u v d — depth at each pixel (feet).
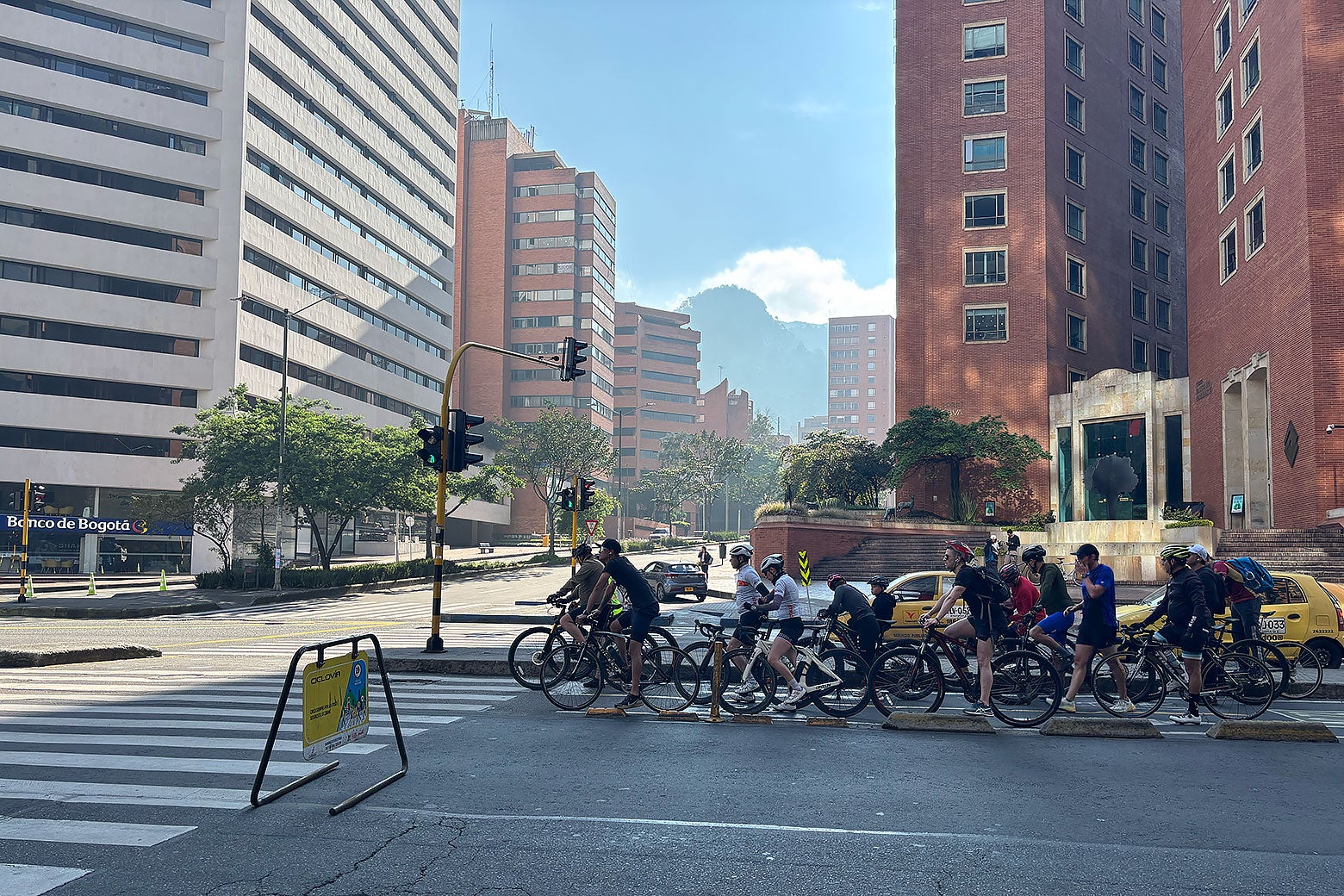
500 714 34.53
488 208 375.45
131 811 21.24
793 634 34.12
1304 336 104.99
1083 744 29.94
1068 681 36.40
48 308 167.84
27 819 20.54
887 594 39.19
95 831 19.70
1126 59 199.82
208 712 34.32
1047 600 36.09
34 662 48.83
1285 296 110.32
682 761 26.91
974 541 150.51
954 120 181.06
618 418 479.41
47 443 168.45
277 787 23.22
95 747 27.94
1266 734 30.81
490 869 17.49
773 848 18.81
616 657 36.19
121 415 172.86
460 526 306.35
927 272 180.24
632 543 285.43
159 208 177.68
